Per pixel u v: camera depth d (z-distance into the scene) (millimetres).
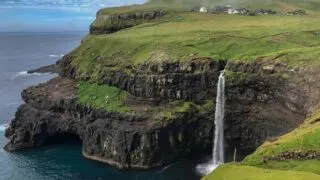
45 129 184375
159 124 164375
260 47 194375
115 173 157250
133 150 164000
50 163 165125
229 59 179125
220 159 168625
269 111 167875
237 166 109875
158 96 175750
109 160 166875
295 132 128000
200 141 172625
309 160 111562
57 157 171375
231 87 171750
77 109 181750
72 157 171625
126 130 165250
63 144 185500
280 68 166500
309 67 159625
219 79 172125
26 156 172000
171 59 178625
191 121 170625
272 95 167375
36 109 189250
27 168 160500
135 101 176875
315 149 112750
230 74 172625
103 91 186375
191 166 162375
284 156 113312
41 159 168875
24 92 198375
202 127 172750
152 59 182625
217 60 177625
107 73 191125
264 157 114000
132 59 191500
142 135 163250
